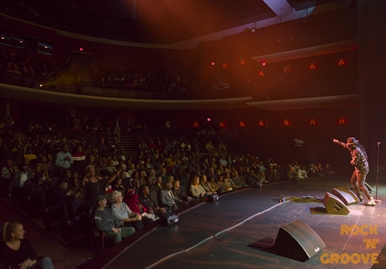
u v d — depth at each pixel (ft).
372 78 42.19
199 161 48.57
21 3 60.90
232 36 70.49
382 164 39.75
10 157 36.58
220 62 72.28
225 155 59.00
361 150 21.72
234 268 10.82
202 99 64.34
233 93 61.16
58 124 59.31
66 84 58.03
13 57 55.52
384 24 40.42
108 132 60.70
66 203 18.56
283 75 64.64
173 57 77.36
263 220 17.29
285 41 59.52
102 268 10.92
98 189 20.57
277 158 59.62
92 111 70.74
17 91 52.75
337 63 60.08
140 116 75.77
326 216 18.10
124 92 64.23
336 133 60.34
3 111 54.54
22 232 11.98
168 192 26.09
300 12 62.54
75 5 71.05
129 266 11.05
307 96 51.72
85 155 40.96
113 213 17.79
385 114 39.93
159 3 76.69
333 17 58.29
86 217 17.97
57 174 32.53
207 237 14.24
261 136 63.26
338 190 22.13
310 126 63.05
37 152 41.29
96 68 69.72
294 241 11.71
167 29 77.61
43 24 63.72
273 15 65.62
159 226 16.08
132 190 21.47
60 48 66.95
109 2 75.66
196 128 74.23
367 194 21.24
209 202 22.62
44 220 20.35
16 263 11.78
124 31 76.43
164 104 68.69
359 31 47.21
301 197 24.61
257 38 66.95
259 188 30.07
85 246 17.28
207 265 11.07
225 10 71.56
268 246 12.96
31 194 22.68
